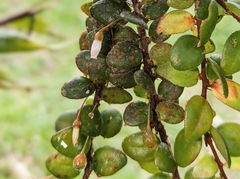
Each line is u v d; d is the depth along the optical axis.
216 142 0.26
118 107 0.59
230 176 0.50
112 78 0.27
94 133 0.27
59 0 1.22
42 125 1.01
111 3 0.27
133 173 0.78
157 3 0.27
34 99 1.12
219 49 0.43
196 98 0.26
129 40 0.27
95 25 0.28
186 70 0.26
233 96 0.27
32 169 0.89
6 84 0.77
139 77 0.26
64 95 0.27
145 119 0.27
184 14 0.26
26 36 0.67
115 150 0.28
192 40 0.25
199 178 0.26
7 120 1.04
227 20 0.43
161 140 0.27
